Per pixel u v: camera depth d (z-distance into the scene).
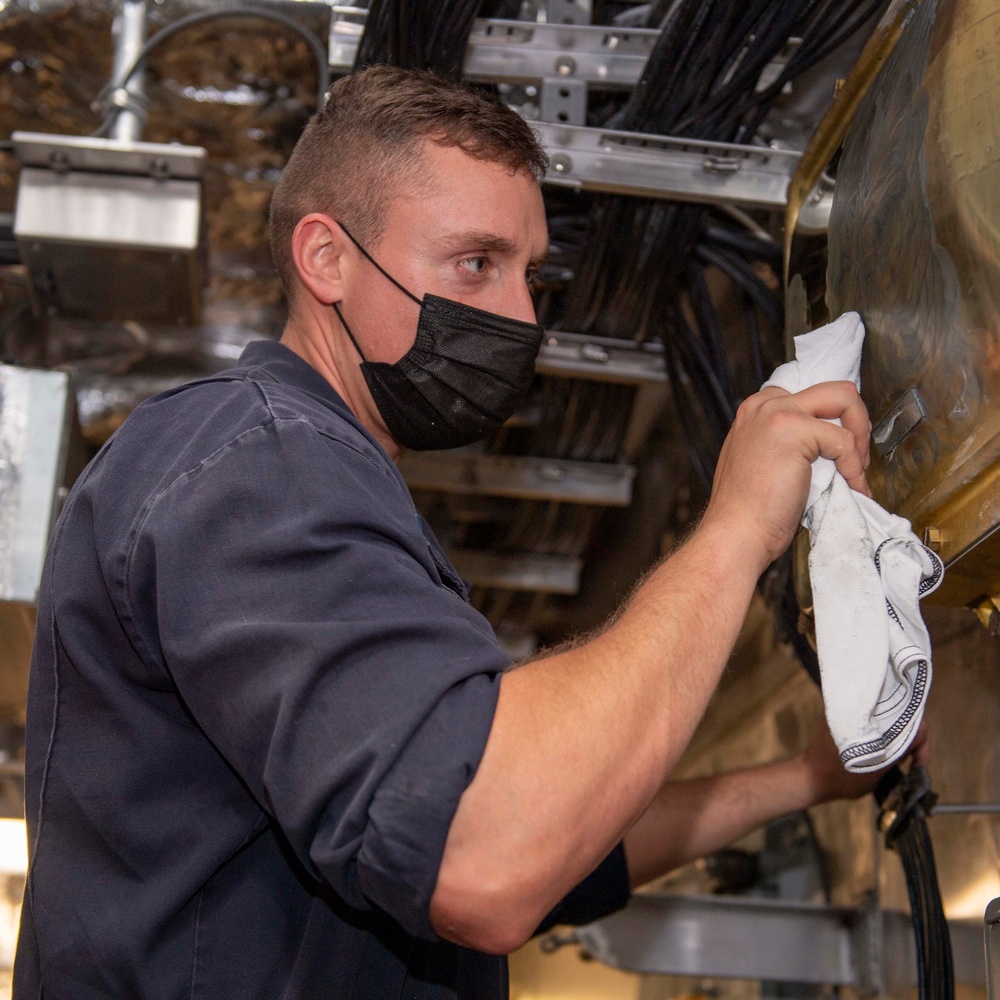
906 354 1.03
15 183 2.42
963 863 1.61
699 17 1.57
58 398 2.04
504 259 1.17
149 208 2.02
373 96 1.20
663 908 2.08
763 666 2.79
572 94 1.75
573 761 0.78
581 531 3.20
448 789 0.75
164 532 0.86
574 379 2.54
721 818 1.58
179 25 2.00
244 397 0.95
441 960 1.04
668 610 0.89
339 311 1.20
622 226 1.84
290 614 0.82
